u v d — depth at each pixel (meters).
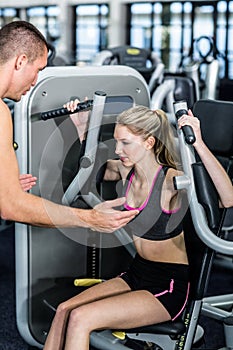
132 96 2.30
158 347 1.95
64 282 2.25
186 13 9.17
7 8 10.38
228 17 8.83
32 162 2.03
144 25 9.60
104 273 2.35
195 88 4.41
